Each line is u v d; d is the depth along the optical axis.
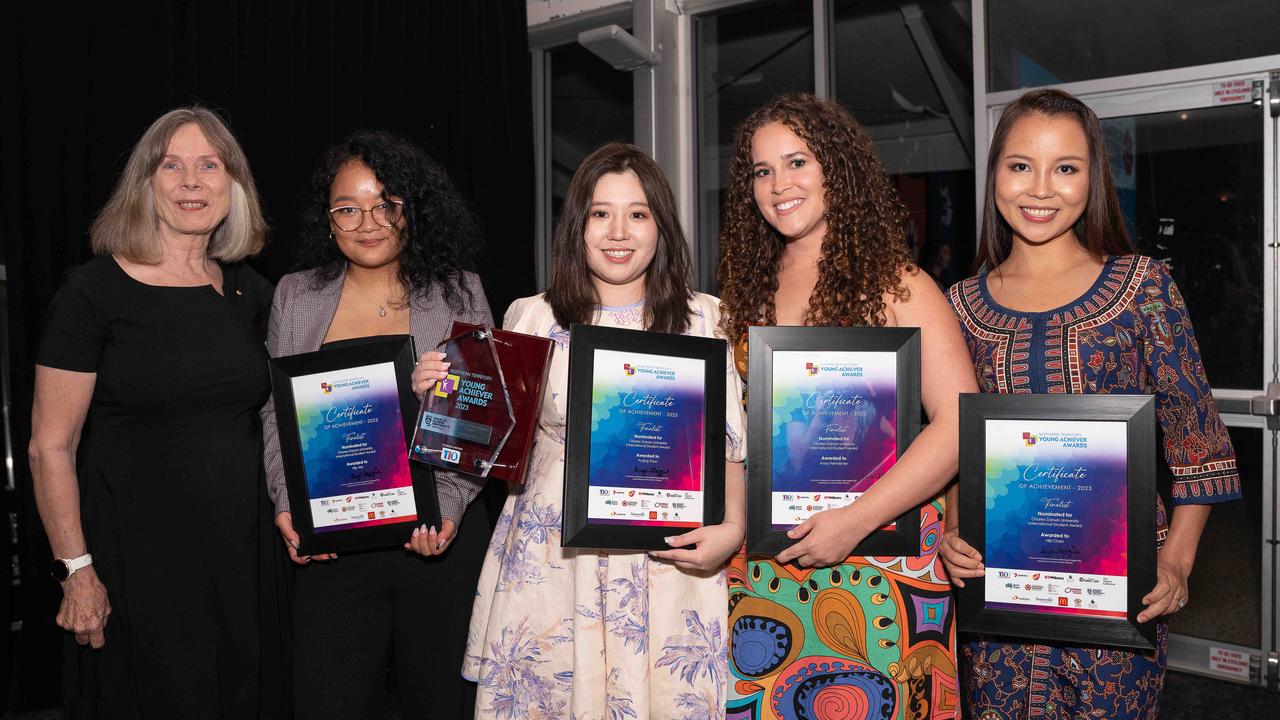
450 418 1.48
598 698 1.44
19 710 2.52
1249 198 3.01
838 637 1.47
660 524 1.40
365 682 1.70
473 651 1.61
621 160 1.50
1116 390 1.41
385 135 1.78
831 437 1.42
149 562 1.59
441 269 1.78
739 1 4.05
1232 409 3.02
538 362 1.48
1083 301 1.43
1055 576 1.33
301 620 1.69
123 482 1.59
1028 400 1.35
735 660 1.54
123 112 2.59
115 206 1.63
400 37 3.46
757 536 1.41
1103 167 1.47
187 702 1.61
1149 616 1.29
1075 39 3.32
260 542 1.72
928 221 3.78
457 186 3.68
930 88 3.72
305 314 1.73
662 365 1.43
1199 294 3.12
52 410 1.54
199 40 2.79
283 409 1.59
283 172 3.00
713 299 1.64
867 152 1.54
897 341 1.41
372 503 1.58
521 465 1.46
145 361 1.59
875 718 1.46
